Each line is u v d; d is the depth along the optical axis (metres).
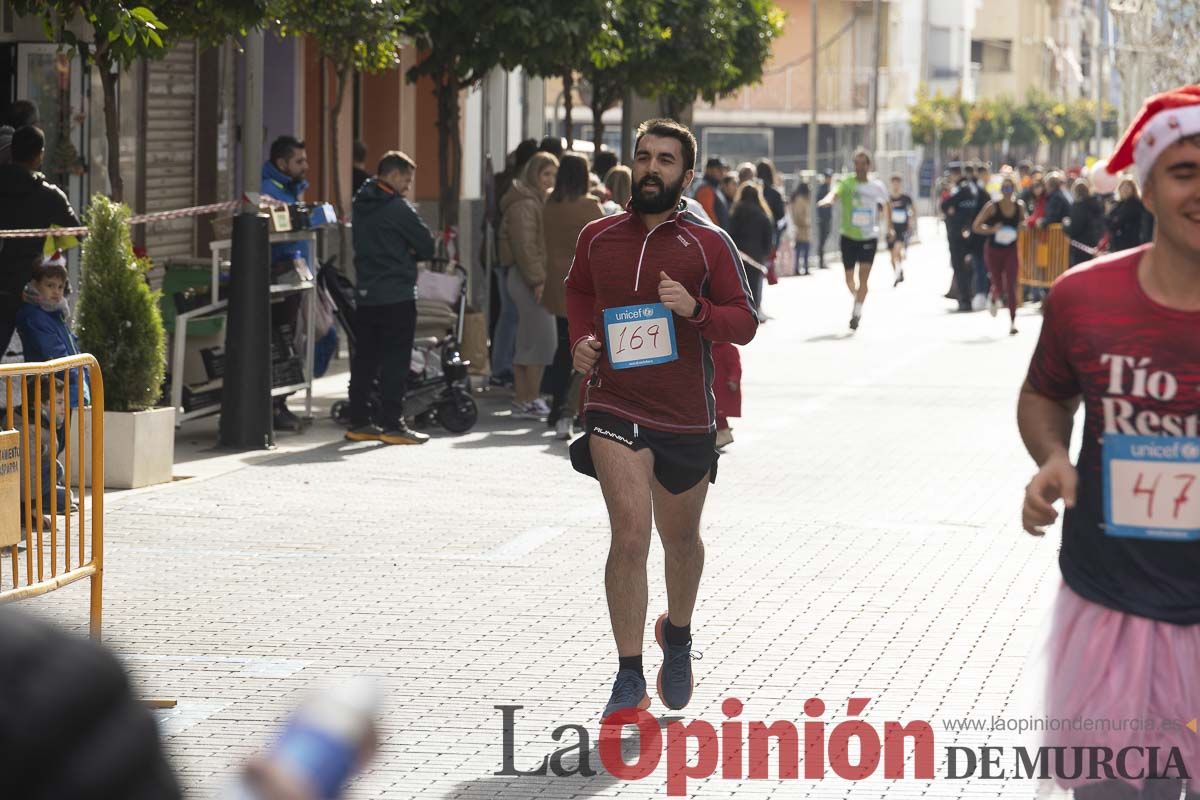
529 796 13.28
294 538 24.52
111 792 2.69
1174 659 9.31
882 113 188.38
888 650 18.02
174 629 18.89
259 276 33.31
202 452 33.03
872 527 25.67
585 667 17.36
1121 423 9.28
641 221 15.52
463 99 69.31
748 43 68.00
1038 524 9.63
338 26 35.44
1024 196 95.62
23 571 20.75
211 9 30.42
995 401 42.78
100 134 39.34
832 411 40.62
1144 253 9.29
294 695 16.20
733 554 23.41
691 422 15.38
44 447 23.23
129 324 28.86
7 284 28.00
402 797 13.21
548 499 28.25
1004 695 16.20
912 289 91.50
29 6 28.83
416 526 25.58
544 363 38.59
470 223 66.19
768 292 88.12
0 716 2.64
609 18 46.41
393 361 34.56
